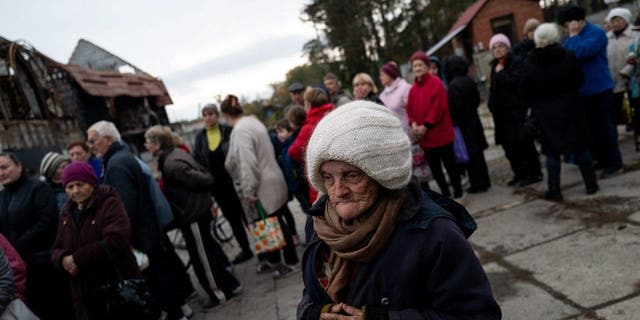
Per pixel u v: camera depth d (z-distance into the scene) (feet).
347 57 121.29
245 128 14.79
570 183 16.57
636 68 16.52
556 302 9.52
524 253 12.09
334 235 4.35
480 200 17.58
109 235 10.00
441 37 121.60
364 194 4.16
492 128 32.55
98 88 66.80
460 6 120.88
